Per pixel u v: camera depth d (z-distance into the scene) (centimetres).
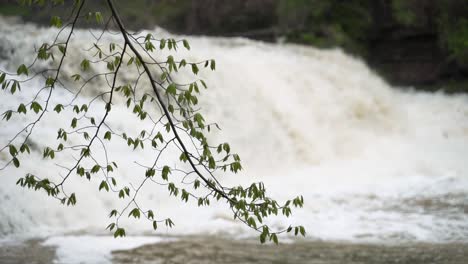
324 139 2356
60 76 1817
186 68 2086
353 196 1559
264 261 984
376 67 3375
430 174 1862
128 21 3272
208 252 1031
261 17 3434
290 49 3008
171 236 1152
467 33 3069
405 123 2766
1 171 1280
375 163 2128
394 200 1503
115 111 1742
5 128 1455
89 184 1374
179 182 1598
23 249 1049
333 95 2600
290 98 2362
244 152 2041
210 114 2034
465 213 1362
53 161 1409
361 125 2603
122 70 1927
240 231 1196
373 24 3425
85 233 1178
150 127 1747
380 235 1180
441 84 3197
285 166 2109
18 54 1894
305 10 3409
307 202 1481
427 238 1159
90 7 2370
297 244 1103
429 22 3266
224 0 3447
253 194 631
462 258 1018
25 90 1706
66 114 1628
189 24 3441
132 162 1545
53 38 1956
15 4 2680
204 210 1385
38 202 1246
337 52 3225
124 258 991
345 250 1066
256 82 2270
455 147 2372
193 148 1777
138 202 1438
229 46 2772
